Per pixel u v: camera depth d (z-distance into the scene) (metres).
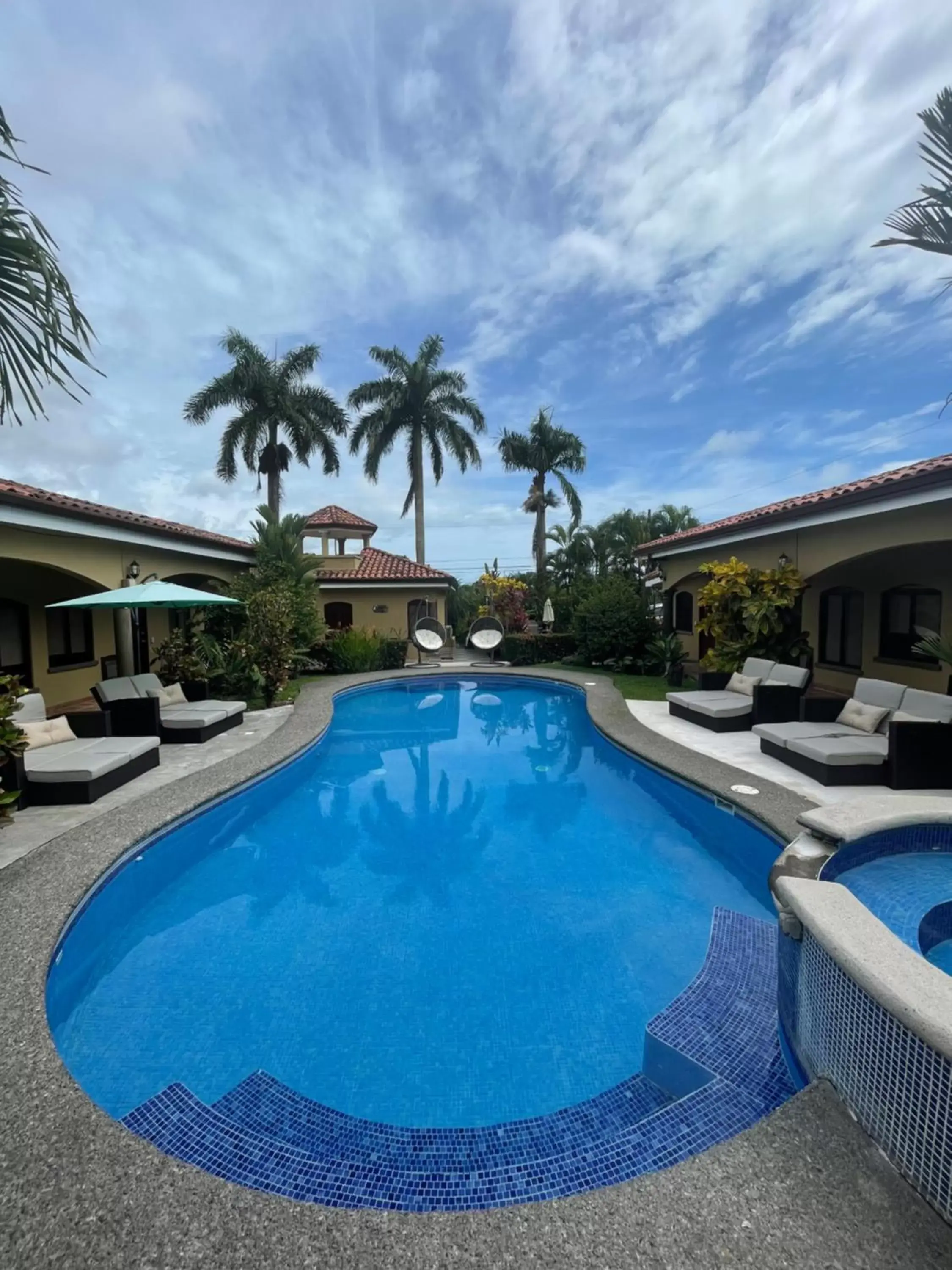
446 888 5.35
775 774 7.38
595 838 6.45
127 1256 1.98
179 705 10.38
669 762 7.85
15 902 4.36
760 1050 3.27
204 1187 2.23
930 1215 2.00
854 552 9.23
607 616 17.00
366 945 4.48
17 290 3.75
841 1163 2.21
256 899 5.21
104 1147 2.41
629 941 4.48
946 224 5.16
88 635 13.41
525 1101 3.11
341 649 17.48
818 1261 1.89
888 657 11.20
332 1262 1.96
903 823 4.08
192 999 3.90
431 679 16.80
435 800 7.68
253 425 24.23
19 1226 2.08
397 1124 2.96
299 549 17.14
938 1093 1.99
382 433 26.91
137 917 4.92
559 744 10.50
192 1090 3.18
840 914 2.67
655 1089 3.18
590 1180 2.62
